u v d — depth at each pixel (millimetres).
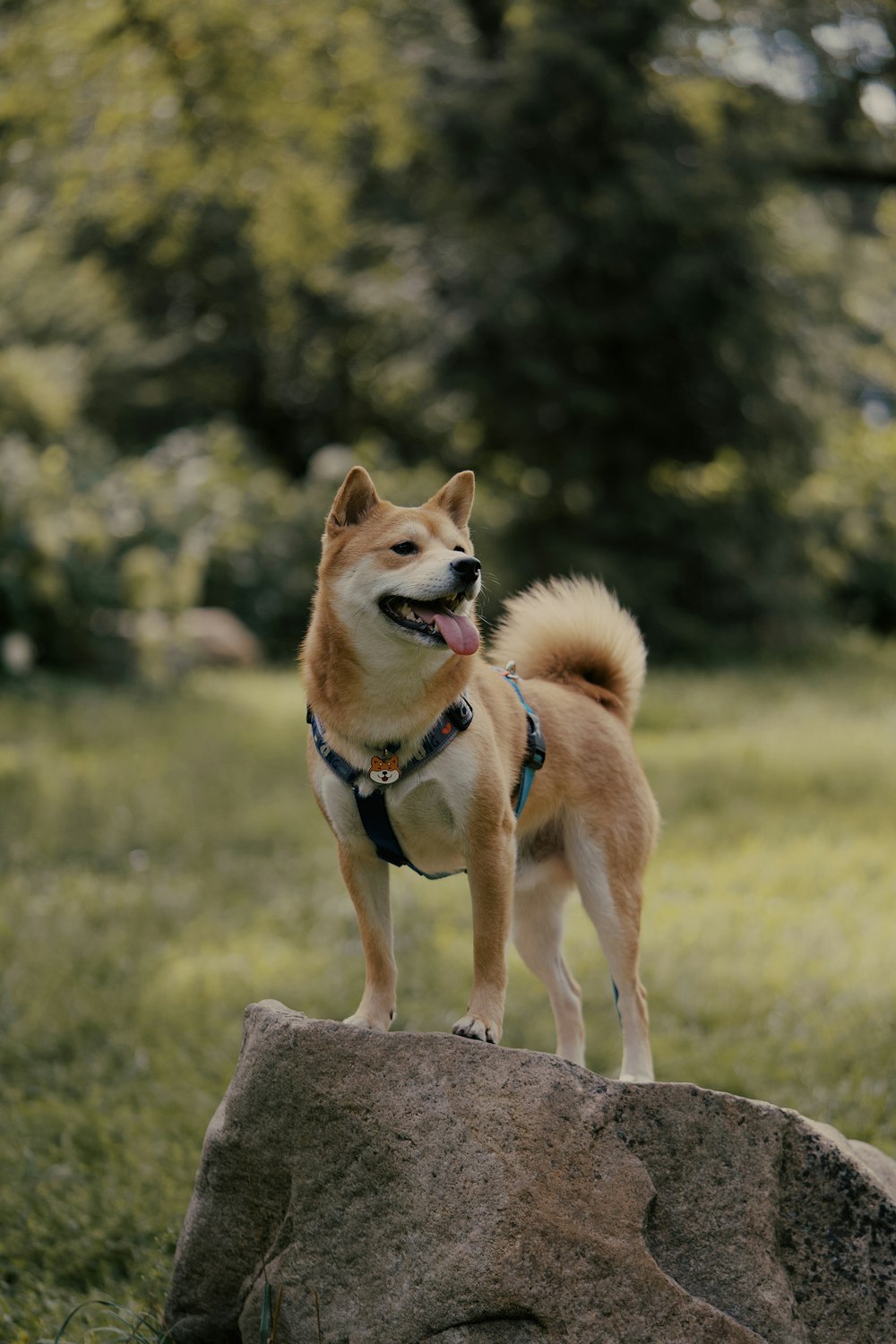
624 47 18766
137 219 14039
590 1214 2830
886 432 25547
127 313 25688
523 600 4617
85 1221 4219
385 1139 2932
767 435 20203
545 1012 5910
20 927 6898
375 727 3416
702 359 19688
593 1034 5652
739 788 10094
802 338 20266
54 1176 4484
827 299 20734
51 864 8180
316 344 24438
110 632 15297
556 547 19797
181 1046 5547
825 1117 4781
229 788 10102
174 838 8750
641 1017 4094
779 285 19953
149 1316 3590
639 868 4191
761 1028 5707
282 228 14328
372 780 3430
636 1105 2936
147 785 9969
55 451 16875
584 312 19391
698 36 19469
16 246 20359
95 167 12641
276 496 20359
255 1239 3182
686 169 18844
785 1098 4988
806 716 13594
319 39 12914
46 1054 5504
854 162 18953
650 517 20062
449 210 19969
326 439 26516
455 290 20156
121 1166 4566
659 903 7500
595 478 20375
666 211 18391
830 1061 5301
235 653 17172
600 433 20312
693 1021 5820
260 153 13148
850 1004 5844
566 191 18844
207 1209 3232
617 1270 2805
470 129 18516
